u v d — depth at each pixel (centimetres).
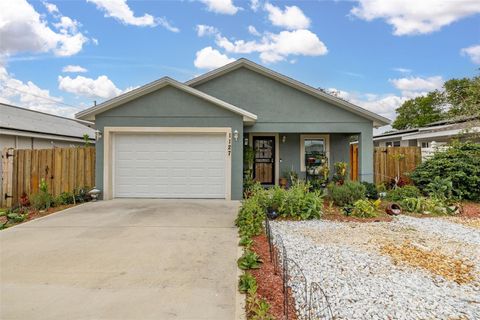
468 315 323
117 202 909
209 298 345
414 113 2964
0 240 552
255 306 326
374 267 448
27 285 374
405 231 648
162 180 975
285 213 754
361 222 726
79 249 503
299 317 312
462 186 952
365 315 320
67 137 1627
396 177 1105
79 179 992
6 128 1191
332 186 966
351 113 1127
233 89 1148
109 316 307
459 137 1223
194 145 976
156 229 625
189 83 1147
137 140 972
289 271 427
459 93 1375
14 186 926
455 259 484
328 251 514
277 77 1124
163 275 405
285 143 1309
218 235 586
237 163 969
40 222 683
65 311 316
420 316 320
